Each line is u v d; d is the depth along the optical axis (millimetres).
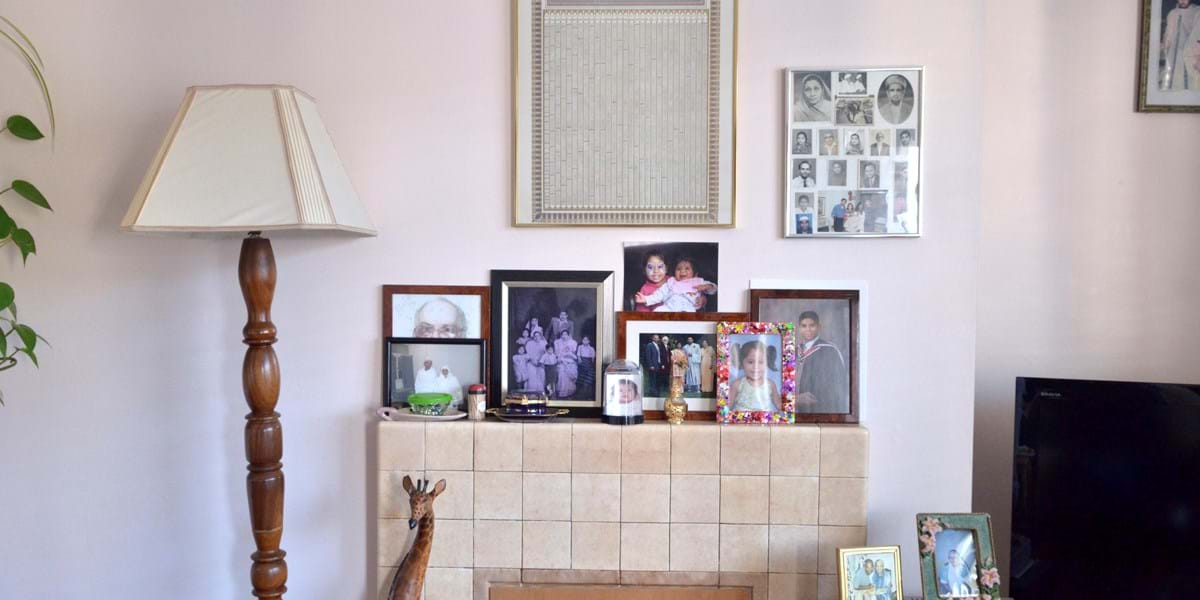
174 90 1786
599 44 1752
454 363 1778
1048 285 2012
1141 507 1666
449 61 1771
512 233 1779
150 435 1816
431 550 1709
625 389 1693
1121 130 1982
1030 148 2002
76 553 1818
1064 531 1707
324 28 1772
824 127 1735
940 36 1729
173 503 1819
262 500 1556
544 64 1756
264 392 1544
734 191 1745
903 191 1729
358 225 1566
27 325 1792
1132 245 1997
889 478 1757
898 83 1723
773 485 1678
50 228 1792
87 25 1777
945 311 1742
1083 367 2014
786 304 1750
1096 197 1995
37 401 1807
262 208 1416
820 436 1671
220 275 1808
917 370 1749
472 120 1771
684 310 1764
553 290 1771
